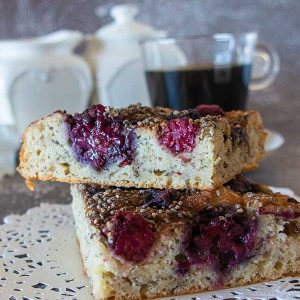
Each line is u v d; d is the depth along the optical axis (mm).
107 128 298
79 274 291
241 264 279
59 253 316
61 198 423
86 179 307
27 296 269
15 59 515
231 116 338
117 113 302
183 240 269
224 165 299
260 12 672
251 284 280
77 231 331
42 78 517
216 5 676
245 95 467
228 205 280
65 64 521
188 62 466
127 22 559
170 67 454
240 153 322
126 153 297
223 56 459
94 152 301
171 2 681
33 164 314
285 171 452
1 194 435
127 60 538
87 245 283
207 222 277
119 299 264
